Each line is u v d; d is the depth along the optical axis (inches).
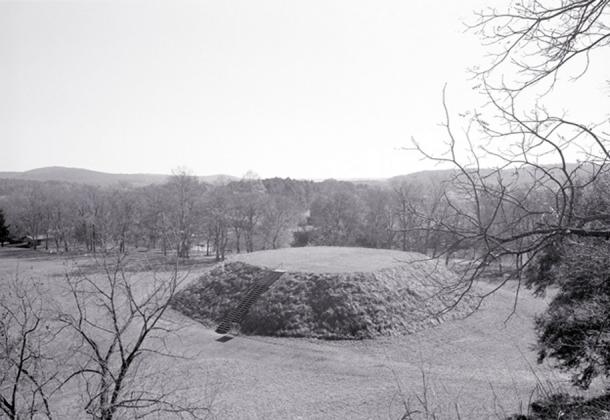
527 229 172.1
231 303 1275.8
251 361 962.7
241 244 2871.6
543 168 146.9
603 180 172.7
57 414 524.4
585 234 155.0
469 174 144.9
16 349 388.8
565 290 406.6
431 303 1217.4
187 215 2453.2
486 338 1063.6
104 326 1001.5
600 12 150.7
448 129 143.8
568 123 143.3
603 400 270.2
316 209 2770.7
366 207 2655.0
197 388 778.8
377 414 666.2
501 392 716.0
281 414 686.5
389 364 938.7
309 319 1157.1
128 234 2117.4
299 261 1473.9
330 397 755.4
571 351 445.4
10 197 3998.5
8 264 2123.5
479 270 166.6
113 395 395.5
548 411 261.1
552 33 157.4
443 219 163.9
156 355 920.3
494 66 158.2
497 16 157.8
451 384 786.2
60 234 2534.5
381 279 1277.1
